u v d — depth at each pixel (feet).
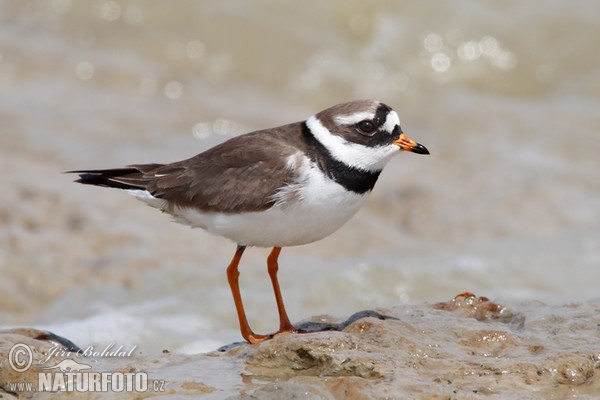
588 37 83.71
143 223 53.16
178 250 50.44
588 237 54.39
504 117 75.77
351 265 48.32
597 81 80.94
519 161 67.87
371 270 47.21
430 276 46.80
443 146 70.49
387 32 83.25
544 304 32.40
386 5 84.89
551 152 69.67
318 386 24.07
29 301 45.01
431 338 28.60
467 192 62.54
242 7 83.76
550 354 26.84
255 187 28.96
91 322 41.04
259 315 42.14
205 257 49.90
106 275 47.09
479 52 82.23
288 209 28.91
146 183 31.19
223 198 29.45
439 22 83.92
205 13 82.89
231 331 40.47
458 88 80.23
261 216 29.14
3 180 54.65
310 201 28.86
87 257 48.98
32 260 47.60
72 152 60.13
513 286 46.09
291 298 43.86
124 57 77.51
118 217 53.26
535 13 84.99
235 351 28.81
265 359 27.45
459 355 27.32
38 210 52.21
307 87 78.54
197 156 31.14
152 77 75.36
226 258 50.03
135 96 72.23
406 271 47.19
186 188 30.27
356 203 29.66
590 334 28.86
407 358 26.78
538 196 61.57
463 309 32.09
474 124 74.59
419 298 44.57
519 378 25.53
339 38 83.20
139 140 63.87
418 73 81.15
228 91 76.28
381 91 78.74
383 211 60.44
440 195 61.52
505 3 85.87
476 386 24.91
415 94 78.95
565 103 78.38
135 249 49.90
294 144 29.43
